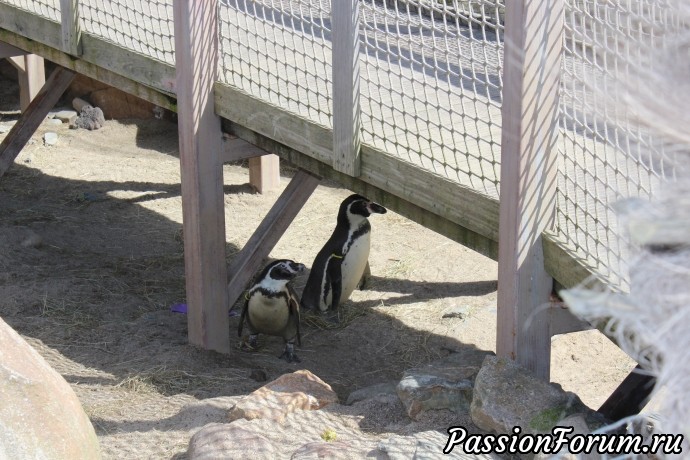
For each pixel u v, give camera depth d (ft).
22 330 27.12
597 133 13.61
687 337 4.85
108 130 48.32
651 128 5.08
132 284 31.94
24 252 33.60
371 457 15.20
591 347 28.63
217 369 25.14
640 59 5.29
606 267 14.57
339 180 22.15
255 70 24.71
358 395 20.07
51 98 38.70
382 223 38.37
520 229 16.11
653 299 5.00
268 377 25.50
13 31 32.14
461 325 29.99
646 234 5.04
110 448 19.15
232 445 16.65
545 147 15.96
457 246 36.06
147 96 27.30
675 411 4.93
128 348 26.23
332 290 30.22
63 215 38.34
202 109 24.95
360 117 20.24
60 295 29.91
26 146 45.80
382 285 33.06
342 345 28.99
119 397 22.61
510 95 15.65
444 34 16.92
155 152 46.44
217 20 24.64
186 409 20.66
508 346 16.85
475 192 17.49
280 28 22.03
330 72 24.08
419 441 15.08
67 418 14.52
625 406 17.49
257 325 27.48
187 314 27.32
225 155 25.81
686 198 5.00
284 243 36.47
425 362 27.78
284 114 22.57
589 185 16.81
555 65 15.52
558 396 15.67
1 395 13.88
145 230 37.45
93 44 28.53
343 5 19.49
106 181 42.45
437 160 18.22
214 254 26.22
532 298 16.60
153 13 30.07
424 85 17.99
